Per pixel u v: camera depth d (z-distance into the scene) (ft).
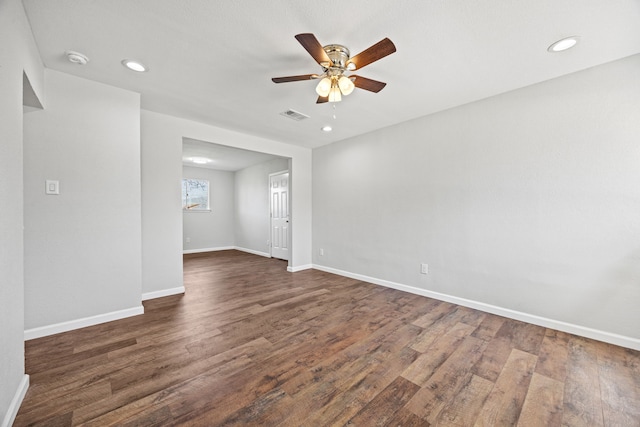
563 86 7.64
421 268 11.03
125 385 5.29
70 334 7.44
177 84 8.20
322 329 7.88
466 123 9.60
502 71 7.40
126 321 8.36
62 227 7.54
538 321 8.14
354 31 5.79
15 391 4.62
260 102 9.49
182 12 5.22
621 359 6.26
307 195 16.08
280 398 4.98
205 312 9.16
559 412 4.66
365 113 10.53
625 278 6.83
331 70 6.31
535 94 8.12
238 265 17.29
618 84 6.85
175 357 6.32
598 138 7.14
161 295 10.73
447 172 10.14
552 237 7.89
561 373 5.75
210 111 10.35
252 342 7.08
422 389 5.25
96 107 8.04
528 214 8.30
